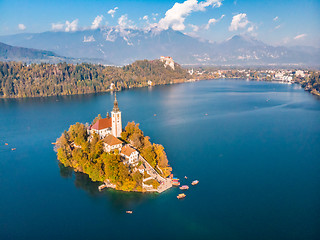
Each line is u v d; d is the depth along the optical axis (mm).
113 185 181375
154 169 198250
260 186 182500
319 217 149125
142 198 167250
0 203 165875
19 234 138750
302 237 134125
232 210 155875
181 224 144125
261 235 135625
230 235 135750
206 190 176625
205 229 140125
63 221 148500
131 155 194750
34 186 185125
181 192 173625
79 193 175000
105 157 191250
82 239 134625
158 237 134500
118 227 142625
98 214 153875
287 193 173875
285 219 148125
